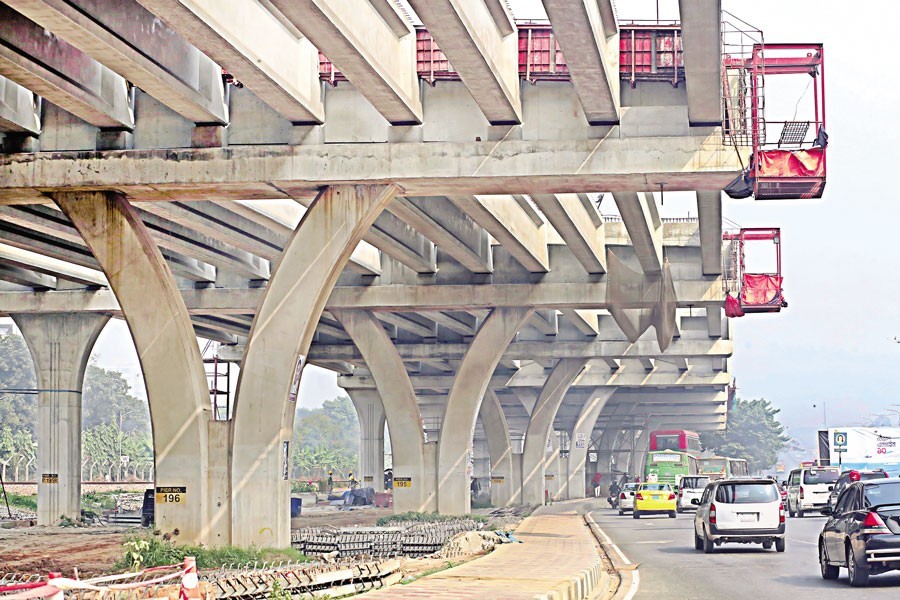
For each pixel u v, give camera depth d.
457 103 25.05
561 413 89.44
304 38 23.52
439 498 44.28
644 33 24.78
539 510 59.31
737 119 24.61
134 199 25.75
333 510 67.31
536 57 24.78
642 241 37.25
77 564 24.03
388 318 50.38
